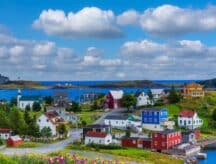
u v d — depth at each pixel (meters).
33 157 63.50
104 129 150.00
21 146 137.00
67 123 186.88
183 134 155.88
